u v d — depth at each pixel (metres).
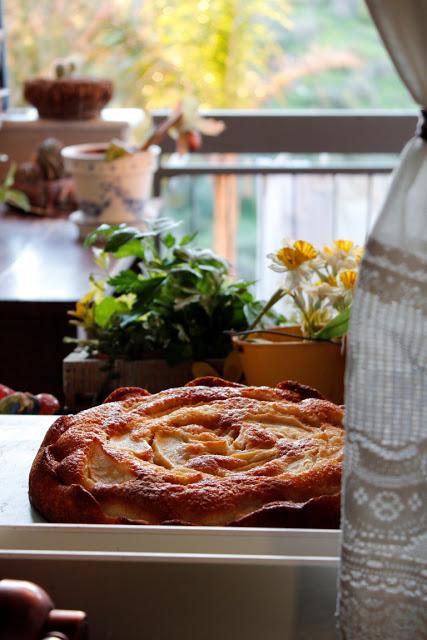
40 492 0.76
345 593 0.55
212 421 0.85
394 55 0.49
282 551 0.65
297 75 5.48
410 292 0.52
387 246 0.52
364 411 0.53
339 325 1.15
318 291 1.18
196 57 4.41
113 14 4.63
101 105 3.03
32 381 2.06
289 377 1.15
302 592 0.60
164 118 3.10
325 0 5.50
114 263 2.23
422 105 0.51
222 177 3.16
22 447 0.90
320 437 0.82
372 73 5.59
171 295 1.34
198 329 1.32
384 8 0.48
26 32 4.68
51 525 0.67
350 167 3.01
